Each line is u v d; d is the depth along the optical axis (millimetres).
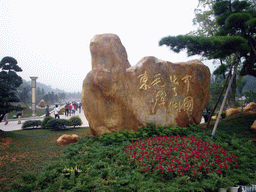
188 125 7926
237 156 4719
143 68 6844
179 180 3375
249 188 3646
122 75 6555
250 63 8195
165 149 4516
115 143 5539
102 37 6613
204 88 8328
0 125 13273
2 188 3604
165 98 7230
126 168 3904
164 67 7289
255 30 7457
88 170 3826
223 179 3539
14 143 6758
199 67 8148
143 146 4906
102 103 6406
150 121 6852
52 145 6613
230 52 7371
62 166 3975
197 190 3211
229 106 13836
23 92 24922
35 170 4426
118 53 6645
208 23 13977
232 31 7742
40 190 3127
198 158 4016
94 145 5480
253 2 10141
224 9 8273
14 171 4371
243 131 7277
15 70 16266
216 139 6156
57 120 9930
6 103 8375
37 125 10828
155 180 3531
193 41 6684
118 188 3191
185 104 7777
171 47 7254
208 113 11352
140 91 6746
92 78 6387
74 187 3166
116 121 6441
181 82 7715
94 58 6652
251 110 10180
